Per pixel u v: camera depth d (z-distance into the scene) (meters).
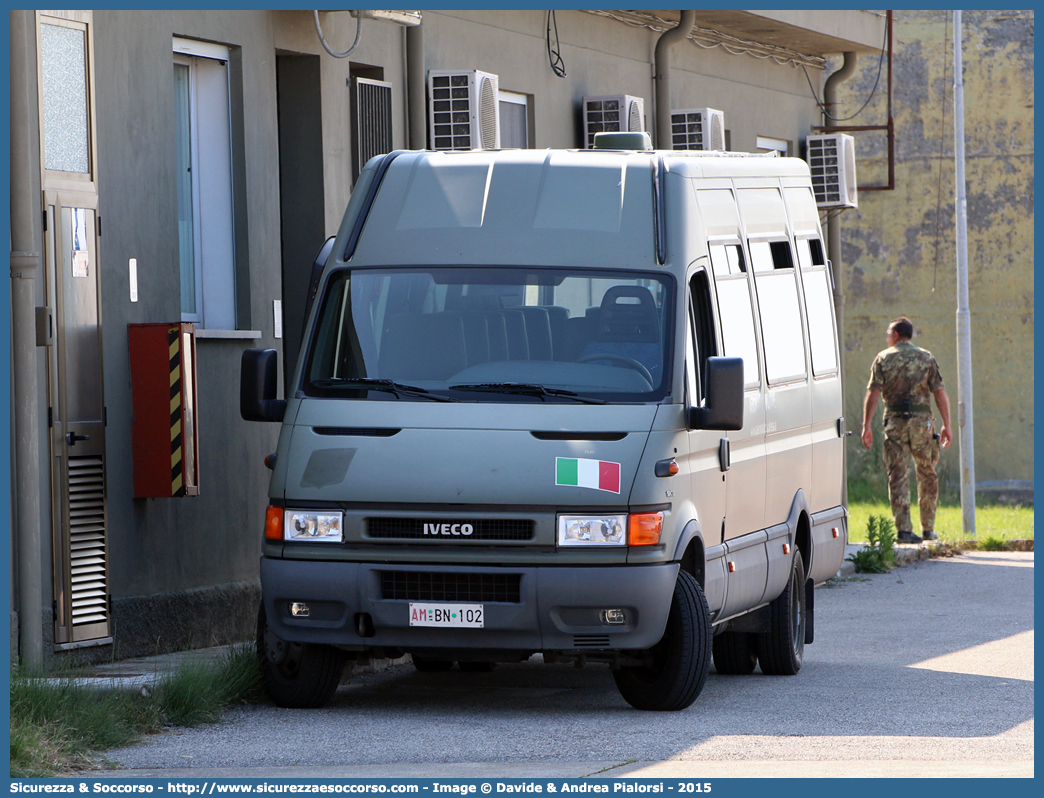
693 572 27.22
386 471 25.70
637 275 27.39
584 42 49.62
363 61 39.75
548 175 28.61
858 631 39.53
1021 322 89.50
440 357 26.88
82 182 30.47
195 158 35.50
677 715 26.66
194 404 31.72
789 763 22.39
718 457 28.38
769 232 33.78
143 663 30.12
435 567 25.52
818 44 62.38
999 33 89.69
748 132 60.28
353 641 25.91
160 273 32.88
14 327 26.77
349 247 28.39
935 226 90.69
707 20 55.78
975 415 90.00
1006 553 59.38
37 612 26.97
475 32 44.16
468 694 29.36
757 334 31.80
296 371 27.44
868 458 89.50
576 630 25.39
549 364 26.66
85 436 30.22
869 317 91.56
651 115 53.31
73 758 22.42
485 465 25.47
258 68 36.34
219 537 34.53
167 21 33.31
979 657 34.78
